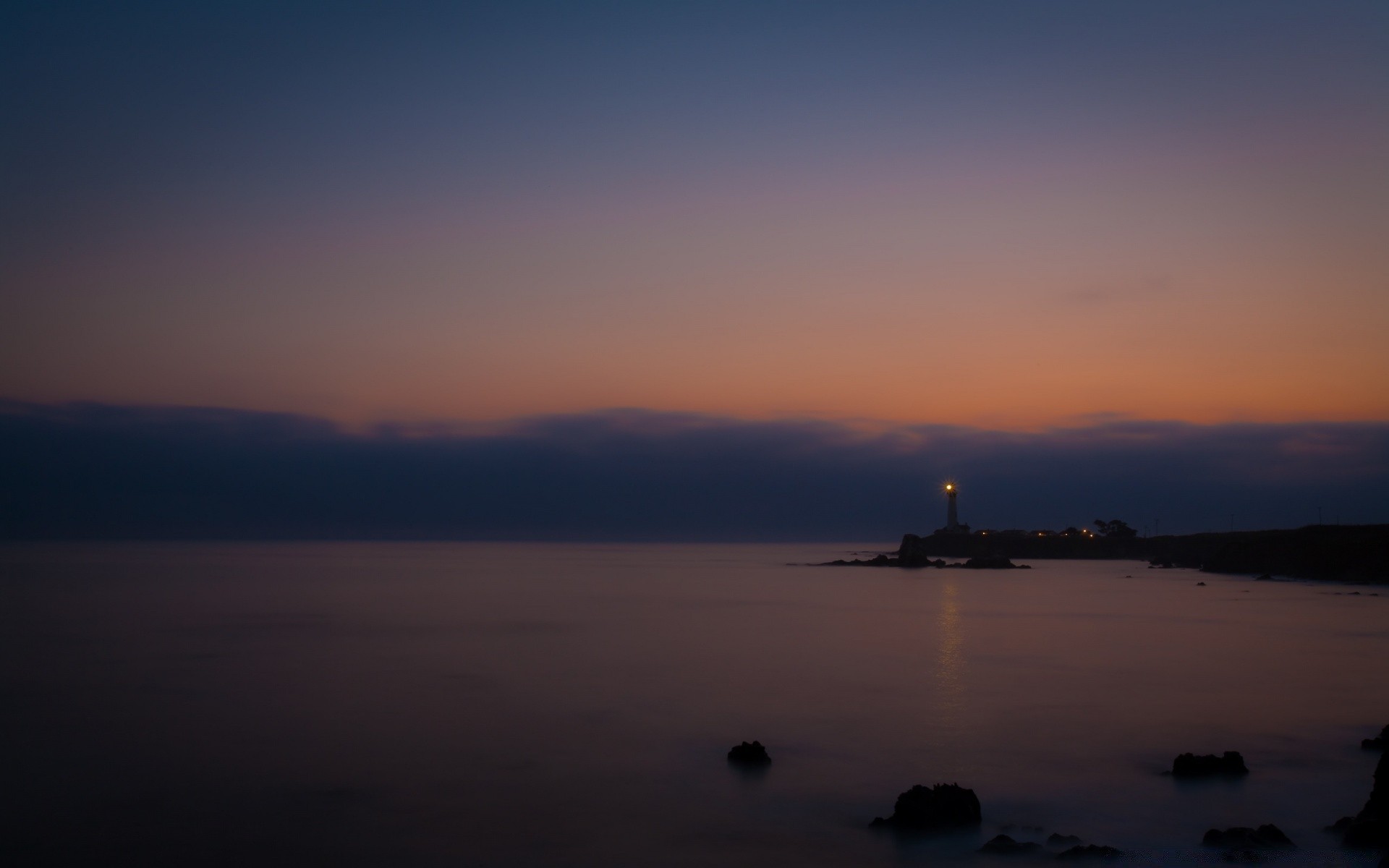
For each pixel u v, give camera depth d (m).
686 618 66.69
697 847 19.30
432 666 41.94
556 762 25.58
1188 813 21.23
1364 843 18.73
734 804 21.97
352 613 68.56
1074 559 195.12
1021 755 26.23
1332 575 114.81
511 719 30.72
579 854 19.00
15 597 81.69
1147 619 65.44
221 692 35.38
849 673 40.19
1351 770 24.70
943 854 18.81
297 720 30.56
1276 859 18.03
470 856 18.80
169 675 39.50
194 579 111.69
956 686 36.81
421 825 20.55
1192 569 154.62
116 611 69.31
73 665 42.38
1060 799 22.33
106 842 19.55
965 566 158.25
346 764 25.23
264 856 18.80
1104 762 25.52
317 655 45.84
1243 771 24.20
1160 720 30.55
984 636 55.03
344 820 20.88
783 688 36.47
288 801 22.11
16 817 20.98
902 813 20.41
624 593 93.81
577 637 54.19
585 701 33.72
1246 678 38.84
